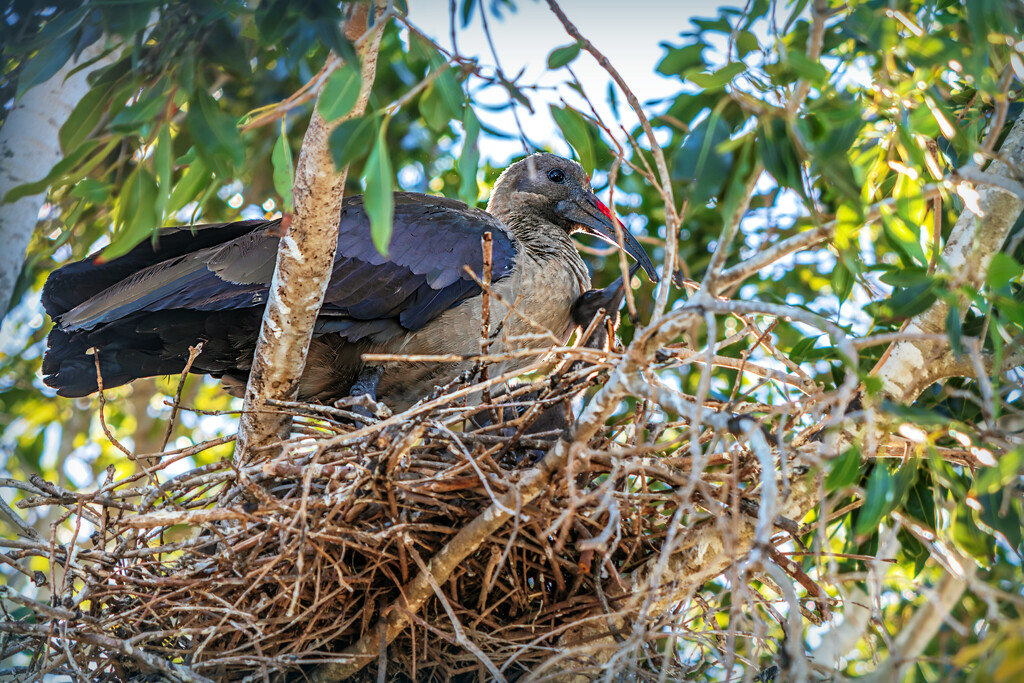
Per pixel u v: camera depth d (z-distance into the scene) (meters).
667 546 5.97
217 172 6.89
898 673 6.63
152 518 6.86
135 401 16.77
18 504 7.84
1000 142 10.12
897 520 10.09
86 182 7.00
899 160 8.46
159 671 7.64
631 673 8.30
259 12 7.24
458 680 8.86
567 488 7.82
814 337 9.98
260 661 7.67
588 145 7.39
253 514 7.25
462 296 10.38
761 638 6.42
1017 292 9.11
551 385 8.27
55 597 7.61
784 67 6.19
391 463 7.41
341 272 10.02
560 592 8.53
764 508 5.42
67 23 7.18
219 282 9.52
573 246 12.46
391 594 8.30
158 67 7.27
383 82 13.90
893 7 6.96
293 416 8.91
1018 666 6.42
